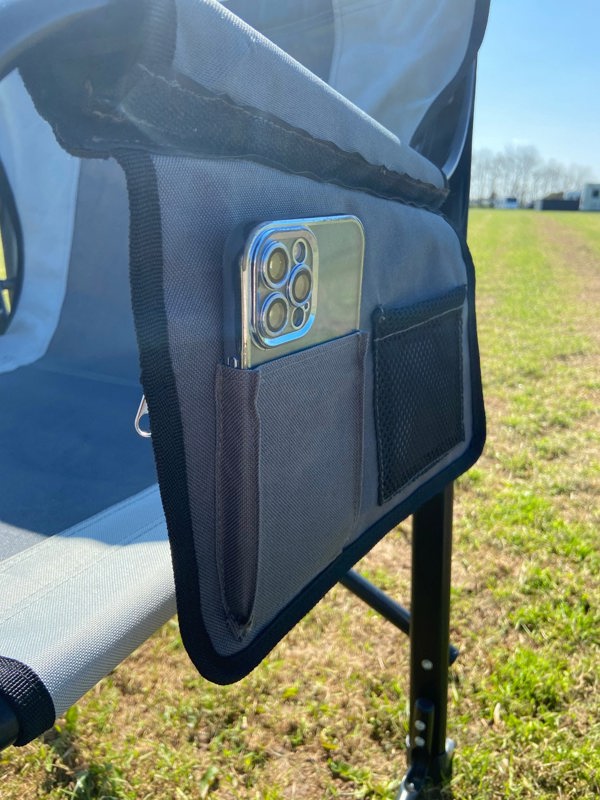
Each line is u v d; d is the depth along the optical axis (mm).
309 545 524
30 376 1311
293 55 1013
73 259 1500
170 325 373
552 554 2002
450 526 1046
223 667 461
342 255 503
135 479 862
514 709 1393
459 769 1233
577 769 1246
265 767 1281
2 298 1548
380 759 1294
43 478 857
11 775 1251
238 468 432
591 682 1479
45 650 452
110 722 1371
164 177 357
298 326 453
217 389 417
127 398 1199
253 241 390
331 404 516
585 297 7039
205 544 435
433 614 1087
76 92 352
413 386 662
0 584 585
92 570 599
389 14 942
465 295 771
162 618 539
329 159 505
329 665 1540
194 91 372
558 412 3271
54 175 1490
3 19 310
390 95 949
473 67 931
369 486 620
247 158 420
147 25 324
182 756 1293
